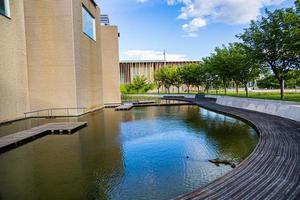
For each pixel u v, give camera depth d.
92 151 9.54
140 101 35.22
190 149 9.55
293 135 10.01
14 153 9.50
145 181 6.57
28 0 20.36
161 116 19.50
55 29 20.52
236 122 15.58
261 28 18.78
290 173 5.98
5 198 5.80
